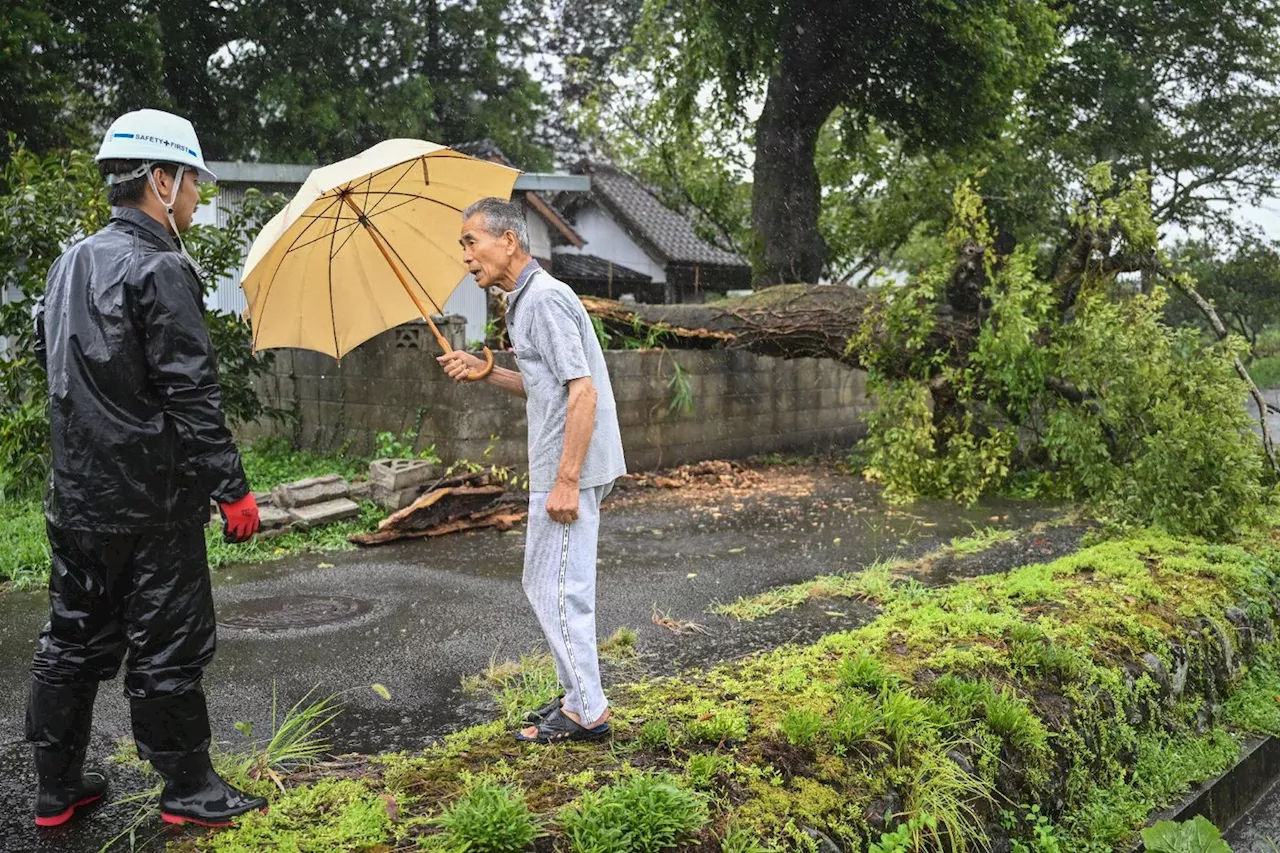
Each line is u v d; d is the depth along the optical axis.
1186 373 6.26
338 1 21.58
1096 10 19.33
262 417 9.78
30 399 7.24
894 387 8.95
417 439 8.09
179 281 2.35
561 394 2.85
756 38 15.69
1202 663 4.39
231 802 2.56
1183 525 5.98
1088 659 3.85
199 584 2.49
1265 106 20.73
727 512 7.73
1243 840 3.93
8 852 2.46
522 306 2.87
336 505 6.96
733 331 9.56
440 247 3.41
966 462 8.11
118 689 3.75
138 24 18.75
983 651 3.72
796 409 11.14
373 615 4.84
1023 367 7.86
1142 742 3.86
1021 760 3.26
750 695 3.34
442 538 6.76
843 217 21.17
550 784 2.68
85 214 7.40
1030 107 18.67
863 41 15.82
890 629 4.09
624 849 2.34
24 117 16.83
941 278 8.43
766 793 2.66
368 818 2.50
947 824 2.81
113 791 2.81
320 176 2.89
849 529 7.05
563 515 2.83
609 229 24.66
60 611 2.50
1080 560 5.22
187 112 20.86
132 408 2.33
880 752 2.96
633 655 4.18
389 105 21.52
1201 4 19.22
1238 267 23.61
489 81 24.81
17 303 7.16
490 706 3.60
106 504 2.32
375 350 8.48
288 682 3.88
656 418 9.54
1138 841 3.46
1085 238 7.98
